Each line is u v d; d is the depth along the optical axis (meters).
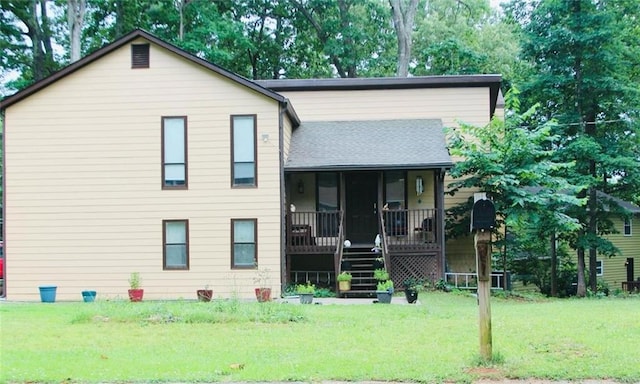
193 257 18.12
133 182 18.33
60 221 18.36
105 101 18.45
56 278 18.27
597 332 9.84
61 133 18.45
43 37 36.56
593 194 24.45
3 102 18.44
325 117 22.86
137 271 18.16
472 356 7.95
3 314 13.09
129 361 8.09
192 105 18.31
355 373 7.31
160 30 34.97
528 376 7.14
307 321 11.46
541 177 18.53
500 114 25.83
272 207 18.05
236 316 11.68
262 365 7.79
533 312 12.99
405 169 18.75
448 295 17.69
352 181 21.11
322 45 39.84
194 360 8.12
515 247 24.45
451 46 35.56
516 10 28.36
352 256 19.91
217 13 35.31
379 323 11.15
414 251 19.06
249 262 18.05
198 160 18.25
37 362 8.04
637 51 25.33
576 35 23.83
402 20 33.38
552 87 24.86
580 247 24.45
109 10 35.75
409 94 22.64
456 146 19.22
